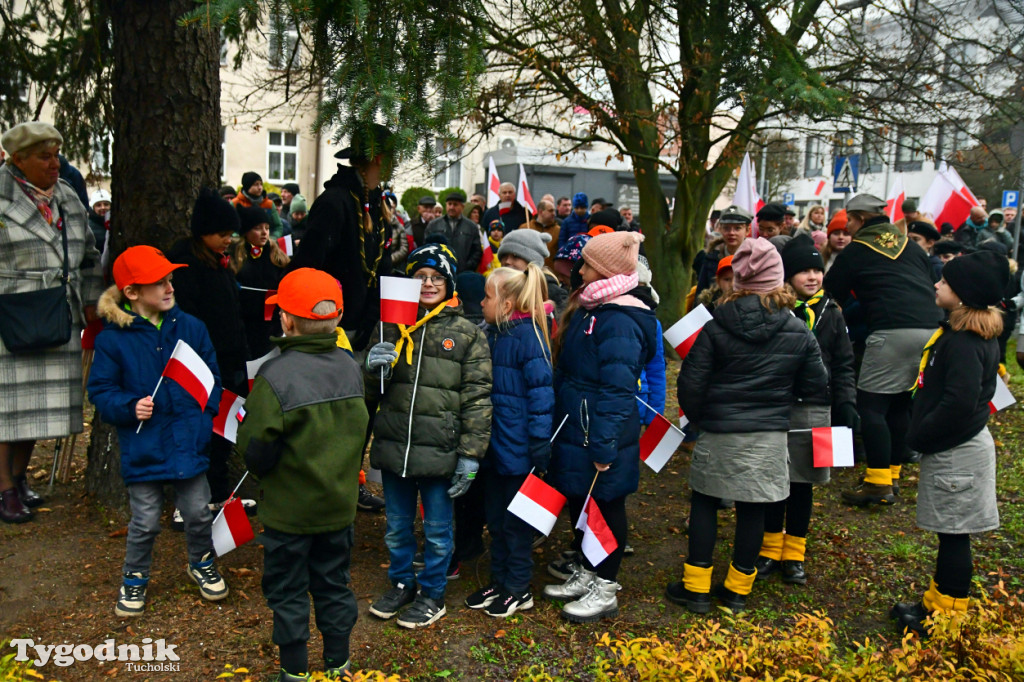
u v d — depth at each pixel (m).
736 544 3.87
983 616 3.25
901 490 5.79
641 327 3.67
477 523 4.29
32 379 4.39
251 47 5.29
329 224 3.93
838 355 4.54
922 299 5.30
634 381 3.61
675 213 10.46
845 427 4.09
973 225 11.62
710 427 3.79
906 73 8.50
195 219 4.27
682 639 3.50
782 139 9.96
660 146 9.66
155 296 3.65
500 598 3.78
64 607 3.67
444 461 3.55
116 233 4.71
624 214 13.25
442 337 3.62
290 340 3.07
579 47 7.37
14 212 4.24
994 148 8.87
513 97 8.98
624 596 4.07
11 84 5.45
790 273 4.52
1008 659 2.93
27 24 5.36
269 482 3.03
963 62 8.51
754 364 3.71
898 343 5.27
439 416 3.55
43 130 4.17
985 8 8.34
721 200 23.62
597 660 3.21
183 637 3.48
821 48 8.42
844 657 3.38
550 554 4.57
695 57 6.89
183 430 3.64
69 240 4.45
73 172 4.96
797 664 2.94
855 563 4.50
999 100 8.30
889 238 5.44
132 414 3.50
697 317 4.00
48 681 3.11
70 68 5.41
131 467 3.57
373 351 3.53
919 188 21.03
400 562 3.75
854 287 5.55
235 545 3.53
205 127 4.76
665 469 6.16
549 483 3.85
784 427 3.78
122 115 4.65
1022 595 4.12
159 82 4.59
